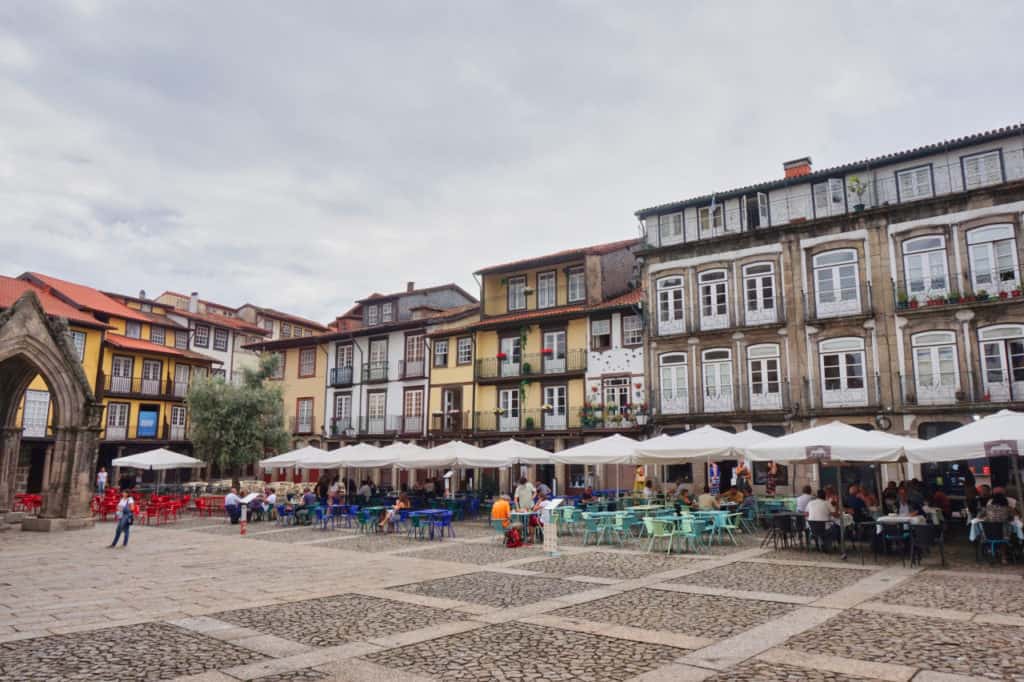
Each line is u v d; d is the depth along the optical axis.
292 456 27.34
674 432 30.23
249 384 37.47
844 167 27.39
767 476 27.95
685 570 13.32
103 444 41.78
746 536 19.33
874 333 26.22
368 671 6.76
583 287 35.97
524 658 7.20
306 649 7.59
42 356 22.39
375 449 26.72
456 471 37.16
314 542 19.05
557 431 33.62
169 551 16.94
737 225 30.06
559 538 19.70
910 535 13.94
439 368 39.56
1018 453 12.54
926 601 10.01
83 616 9.36
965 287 24.55
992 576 12.20
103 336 41.16
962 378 24.31
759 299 29.05
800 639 7.89
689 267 30.91
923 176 26.09
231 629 8.57
